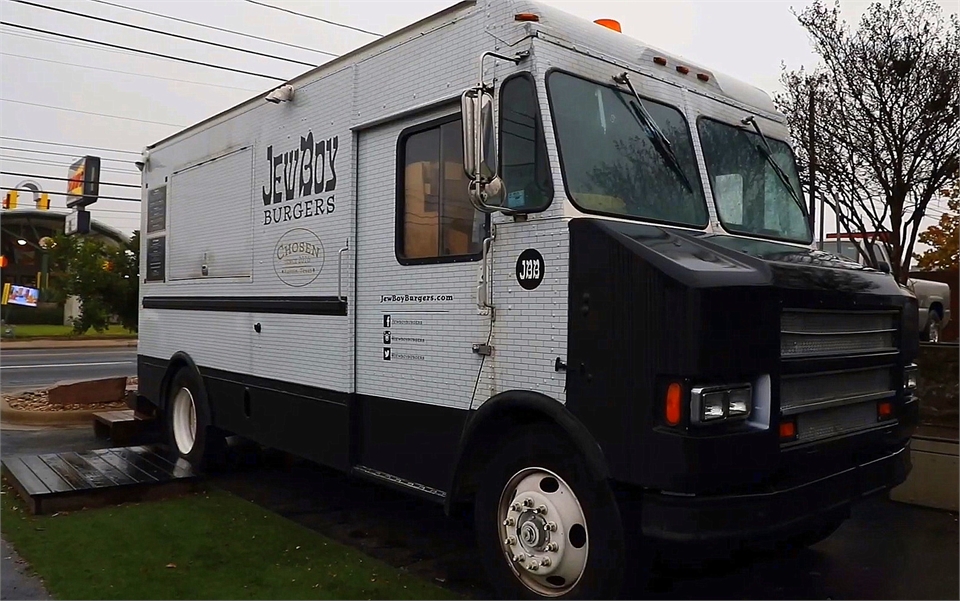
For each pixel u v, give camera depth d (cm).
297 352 577
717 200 461
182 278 759
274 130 620
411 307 474
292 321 584
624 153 419
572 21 425
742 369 333
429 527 555
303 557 480
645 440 336
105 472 646
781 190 520
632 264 346
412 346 473
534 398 383
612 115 423
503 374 409
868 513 591
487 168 377
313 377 557
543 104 393
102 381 1074
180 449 743
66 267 2934
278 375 600
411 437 471
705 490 326
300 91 589
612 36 446
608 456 351
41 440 885
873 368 414
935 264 1492
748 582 454
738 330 331
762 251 400
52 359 2116
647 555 355
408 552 502
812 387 373
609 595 352
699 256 354
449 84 454
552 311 381
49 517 561
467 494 430
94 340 2944
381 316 499
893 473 429
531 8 410
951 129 940
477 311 426
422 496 456
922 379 623
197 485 643
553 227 383
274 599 413
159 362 802
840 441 382
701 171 458
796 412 357
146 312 838
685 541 326
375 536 535
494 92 418
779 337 345
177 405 759
